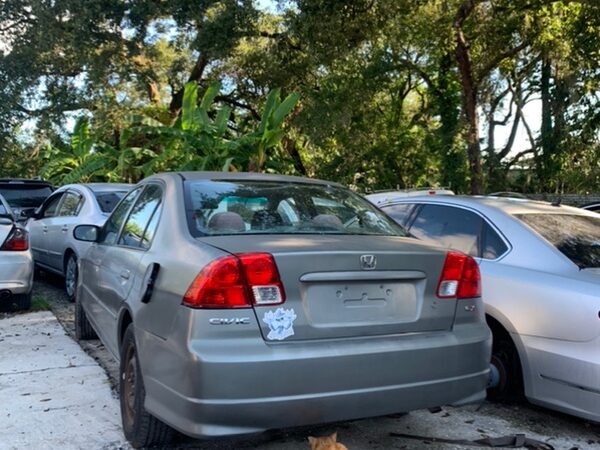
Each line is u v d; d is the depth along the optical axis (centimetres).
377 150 2534
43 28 1972
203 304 304
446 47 1955
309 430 419
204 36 1873
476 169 2005
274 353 302
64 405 455
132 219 466
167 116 2458
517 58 2264
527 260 458
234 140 1727
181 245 348
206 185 413
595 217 534
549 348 419
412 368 331
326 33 1658
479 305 371
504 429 430
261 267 310
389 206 606
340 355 313
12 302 779
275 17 2188
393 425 432
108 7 1838
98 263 509
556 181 2148
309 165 2848
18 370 536
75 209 883
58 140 2595
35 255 996
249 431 298
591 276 421
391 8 1611
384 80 2134
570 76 1881
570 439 416
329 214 415
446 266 359
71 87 2295
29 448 382
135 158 1920
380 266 335
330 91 2109
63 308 815
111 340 446
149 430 364
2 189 1184
